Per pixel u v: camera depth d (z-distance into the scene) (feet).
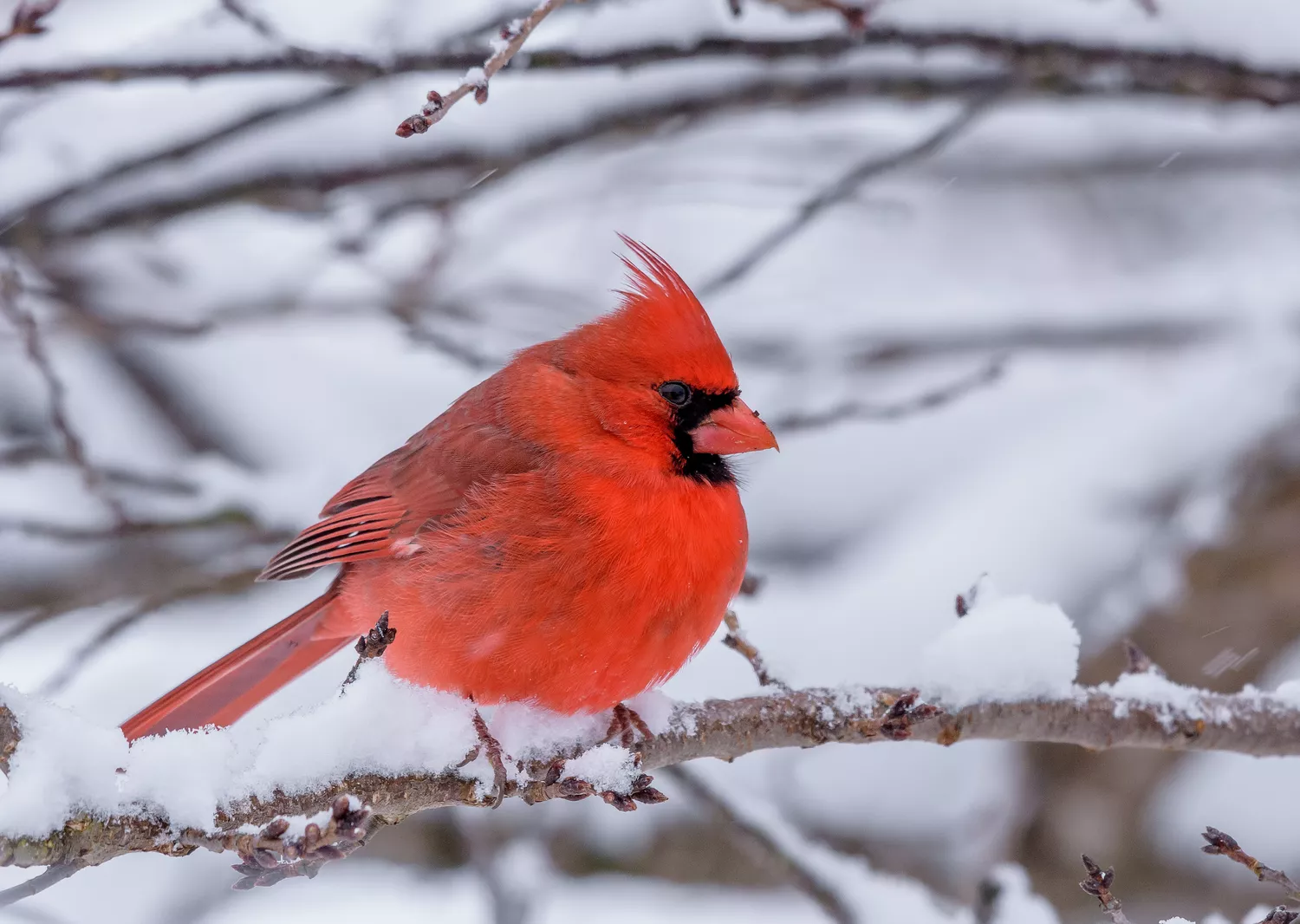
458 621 22.33
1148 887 35.47
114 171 29.01
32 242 29.50
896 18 28.02
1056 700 23.06
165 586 33.17
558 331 36.99
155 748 18.17
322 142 29.94
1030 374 41.63
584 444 22.62
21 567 34.12
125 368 42.96
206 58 25.63
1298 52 28.32
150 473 33.19
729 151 38.65
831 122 38.99
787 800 36.24
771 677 23.39
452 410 25.39
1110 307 39.70
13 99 29.60
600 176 38.83
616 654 22.11
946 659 23.15
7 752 17.51
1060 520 37.70
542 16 20.47
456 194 31.37
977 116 31.17
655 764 22.40
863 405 34.19
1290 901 33.91
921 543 38.99
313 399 44.04
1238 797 36.19
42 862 17.17
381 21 29.40
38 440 35.99
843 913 28.27
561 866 35.63
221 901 36.17
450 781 20.24
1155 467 37.58
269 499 32.99
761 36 27.68
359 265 35.35
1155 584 35.04
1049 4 28.53
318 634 25.63
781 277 45.62
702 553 22.31
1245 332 38.73
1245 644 34.99
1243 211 47.19
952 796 36.27
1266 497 34.47
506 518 22.20
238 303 35.06
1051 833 35.53
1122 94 30.19
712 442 22.63
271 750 19.34
